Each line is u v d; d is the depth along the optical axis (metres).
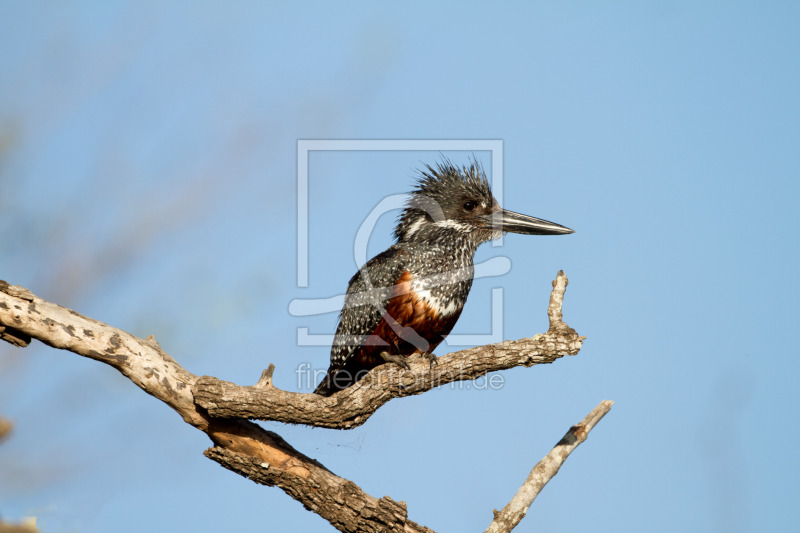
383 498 9.59
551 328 9.19
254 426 9.88
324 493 9.56
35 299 9.12
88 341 9.23
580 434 9.55
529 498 9.16
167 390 9.47
